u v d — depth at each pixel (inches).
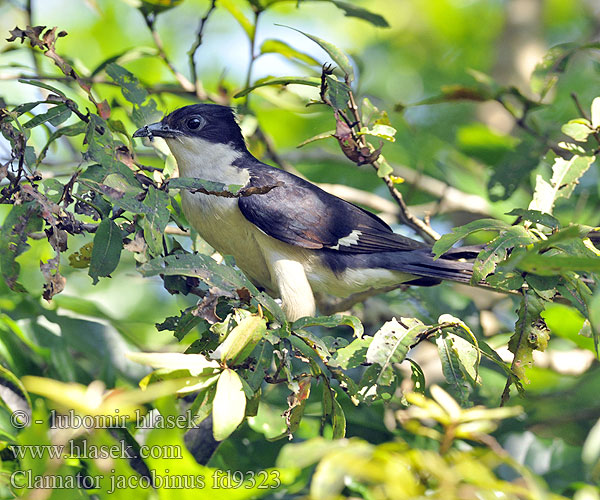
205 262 296.5
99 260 309.4
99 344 378.6
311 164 605.6
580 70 620.1
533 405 445.4
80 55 669.3
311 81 373.7
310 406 389.7
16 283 320.8
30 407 265.1
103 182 311.4
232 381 249.8
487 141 517.3
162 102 489.7
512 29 676.1
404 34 751.7
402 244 434.0
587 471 371.2
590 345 430.3
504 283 301.4
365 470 175.6
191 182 311.1
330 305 476.1
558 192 348.2
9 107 336.5
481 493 188.7
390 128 367.2
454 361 299.9
